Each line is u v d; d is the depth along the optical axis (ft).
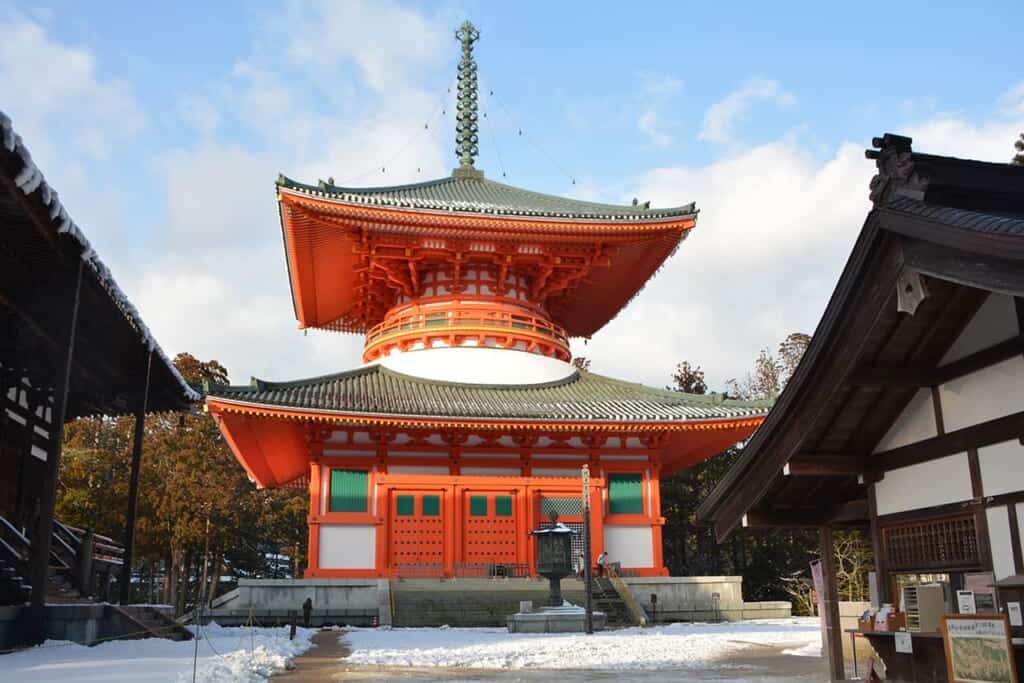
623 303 183.62
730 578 138.62
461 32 208.74
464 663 64.54
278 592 124.57
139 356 84.33
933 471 35.37
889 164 30.01
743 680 50.85
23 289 68.90
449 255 155.33
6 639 57.98
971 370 33.27
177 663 53.98
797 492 41.22
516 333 160.25
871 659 37.78
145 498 212.84
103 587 102.58
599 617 106.32
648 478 148.56
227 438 144.25
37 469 92.12
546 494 142.72
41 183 51.01
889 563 37.70
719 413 142.92
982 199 29.76
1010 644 28.25
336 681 51.47
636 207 162.50
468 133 199.31
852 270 31.76
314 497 136.36
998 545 32.17
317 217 138.92
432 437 143.43
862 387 35.27
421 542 137.39
